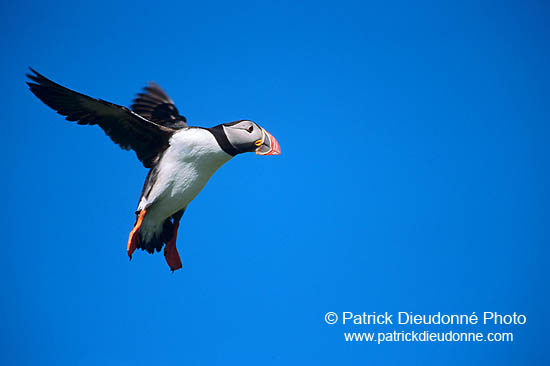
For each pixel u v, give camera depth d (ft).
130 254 35.27
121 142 37.96
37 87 35.24
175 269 39.01
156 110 42.52
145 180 37.32
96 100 35.12
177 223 39.91
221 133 36.63
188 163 36.65
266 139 36.99
